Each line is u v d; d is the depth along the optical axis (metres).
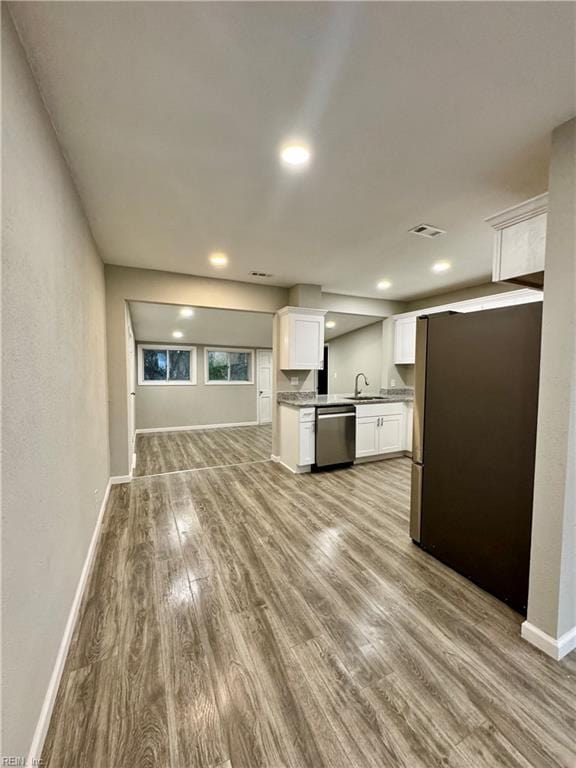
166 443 6.15
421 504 2.40
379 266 3.63
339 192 2.10
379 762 1.08
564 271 1.44
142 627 1.66
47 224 1.38
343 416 4.38
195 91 1.33
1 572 0.87
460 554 2.11
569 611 1.51
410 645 1.55
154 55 1.16
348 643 1.56
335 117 1.47
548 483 1.50
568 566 1.48
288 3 0.99
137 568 2.16
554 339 1.47
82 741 1.14
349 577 2.07
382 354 5.62
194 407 7.52
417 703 1.27
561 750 1.11
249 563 2.22
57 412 1.46
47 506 1.27
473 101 1.37
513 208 1.75
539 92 1.32
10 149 1.00
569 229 1.43
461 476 2.09
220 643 1.56
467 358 2.05
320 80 1.27
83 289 2.24
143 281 3.77
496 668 1.43
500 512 1.86
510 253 1.80
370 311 5.23
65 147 1.65
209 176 1.93
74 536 1.74
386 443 4.83
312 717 1.22
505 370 1.84
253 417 8.12
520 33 1.08
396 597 1.89
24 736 1.00
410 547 2.43
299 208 2.31
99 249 3.09
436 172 1.90
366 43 1.11
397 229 2.66
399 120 1.49
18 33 1.07
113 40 1.11
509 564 1.82
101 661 1.45
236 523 2.81
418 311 4.99
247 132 1.57
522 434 1.76
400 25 1.05
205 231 2.70
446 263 3.51
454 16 1.03
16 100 1.05
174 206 2.27
